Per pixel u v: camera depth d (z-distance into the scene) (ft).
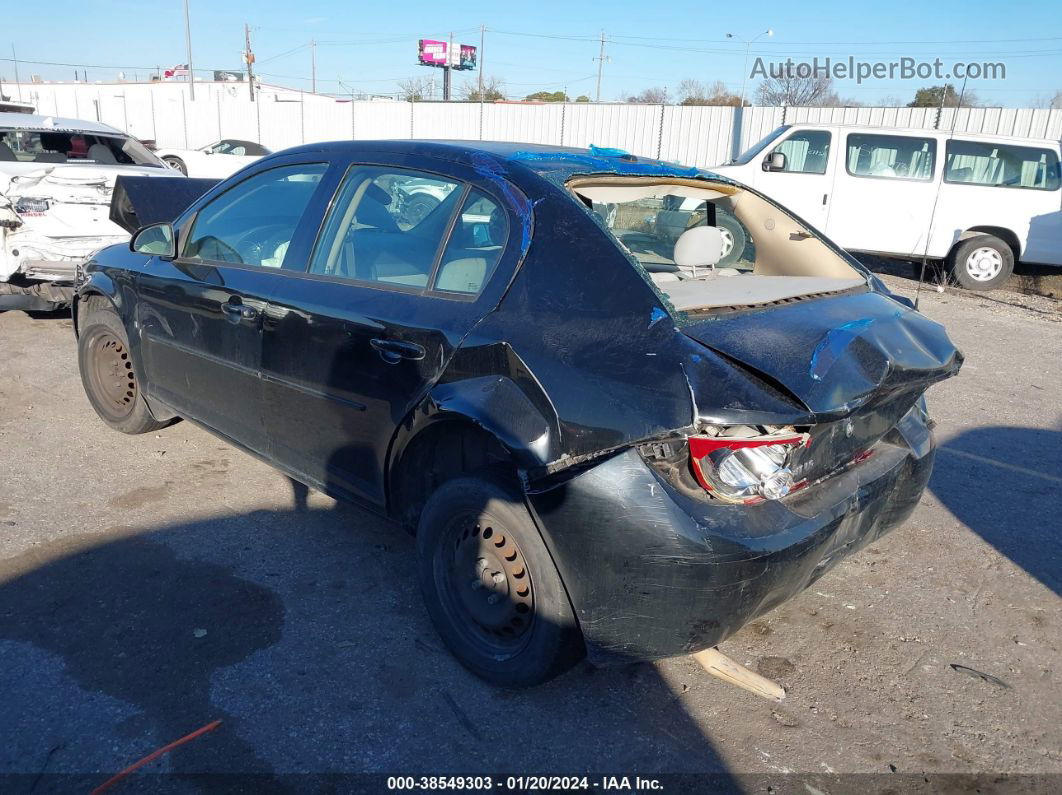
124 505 13.38
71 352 21.63
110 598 10.78
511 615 9.12
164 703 8.94
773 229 12.42
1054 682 10.18
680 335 8.04
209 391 13.10
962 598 11.98
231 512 13.34
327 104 101.35
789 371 7.84
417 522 10.55
